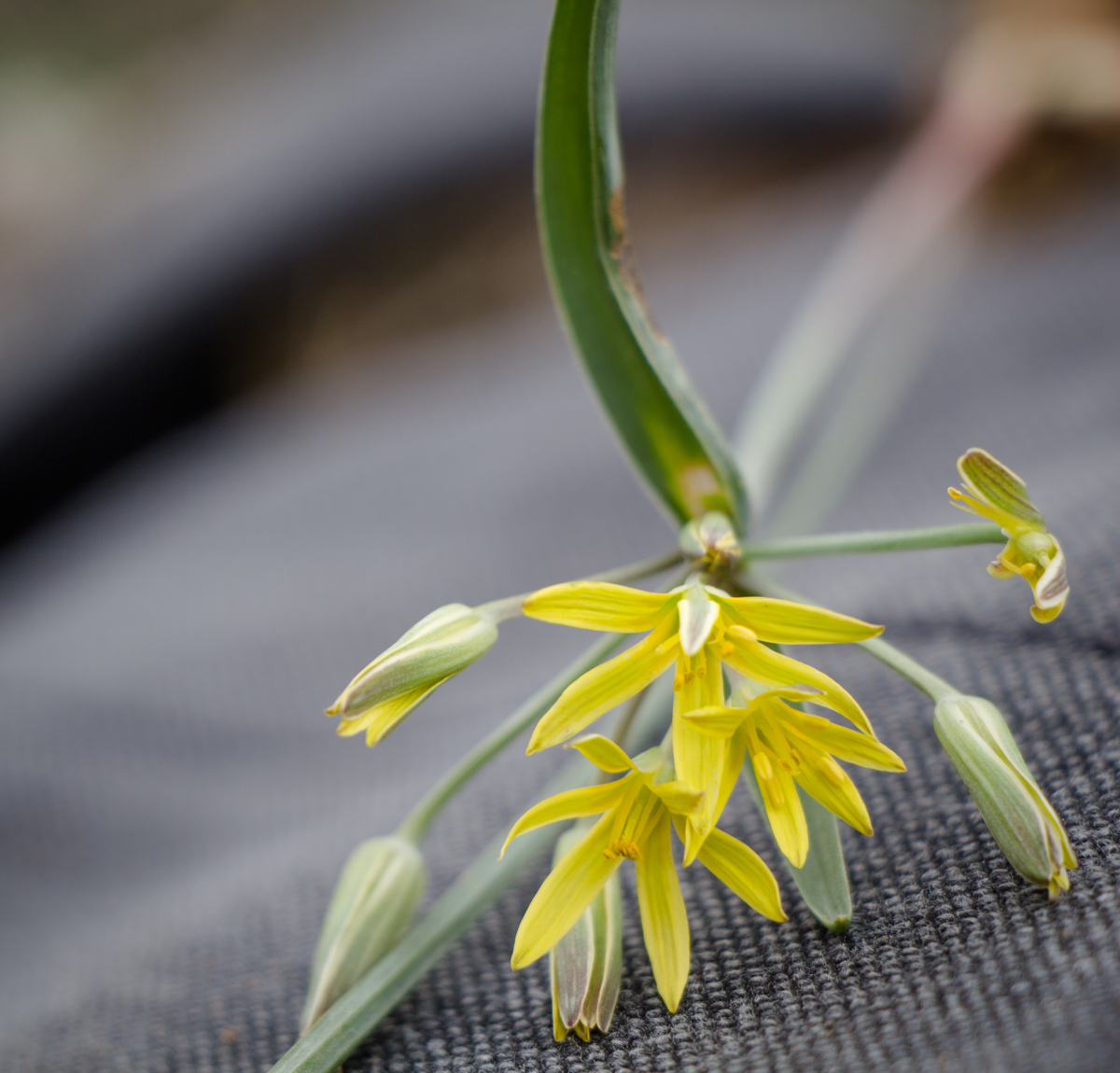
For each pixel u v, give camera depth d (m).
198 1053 0.21
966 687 0.22
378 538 0.41
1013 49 0.51
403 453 0.46
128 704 0.34
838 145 0.65
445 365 0.59
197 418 0.60
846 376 0.44
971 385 0.39
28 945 0.27
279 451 0.51
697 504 0.21
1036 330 0.40
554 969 0.19
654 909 0.19
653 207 0.67
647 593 0.18
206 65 1.00
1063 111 0.49
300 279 0.61
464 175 0.60
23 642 0.40
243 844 0.28
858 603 0.25
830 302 0.39
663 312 0.57
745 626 0.18
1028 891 0.19
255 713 0.33
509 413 0.47
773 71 0.62
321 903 0.23
